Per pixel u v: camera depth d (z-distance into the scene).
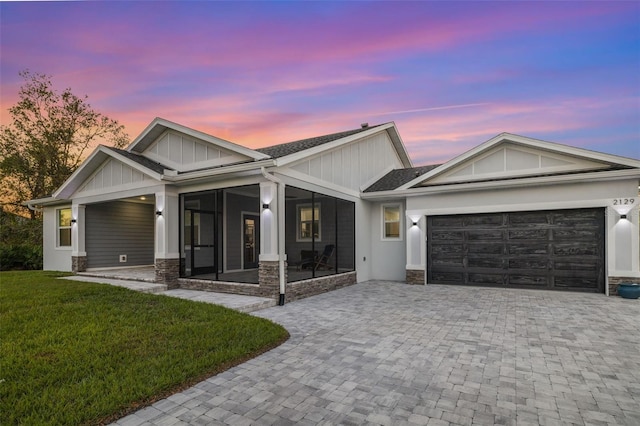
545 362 4.54
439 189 11.10
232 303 7.84
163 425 3.05
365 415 3.22
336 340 5.55
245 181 9.10
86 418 3.08
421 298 9.14
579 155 9.43
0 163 21.33
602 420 3.13
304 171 9.82
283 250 8.70
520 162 10.34
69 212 14.29
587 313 7.20
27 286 9.24
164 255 9.98
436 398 3.55
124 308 6.91
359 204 12.79
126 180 11.14
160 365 4.23
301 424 3.07
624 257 8.97
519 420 3.12
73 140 24.14
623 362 4.53
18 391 3.51
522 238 10.31
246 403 3.46
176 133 11.01
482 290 10.26
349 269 13.01
